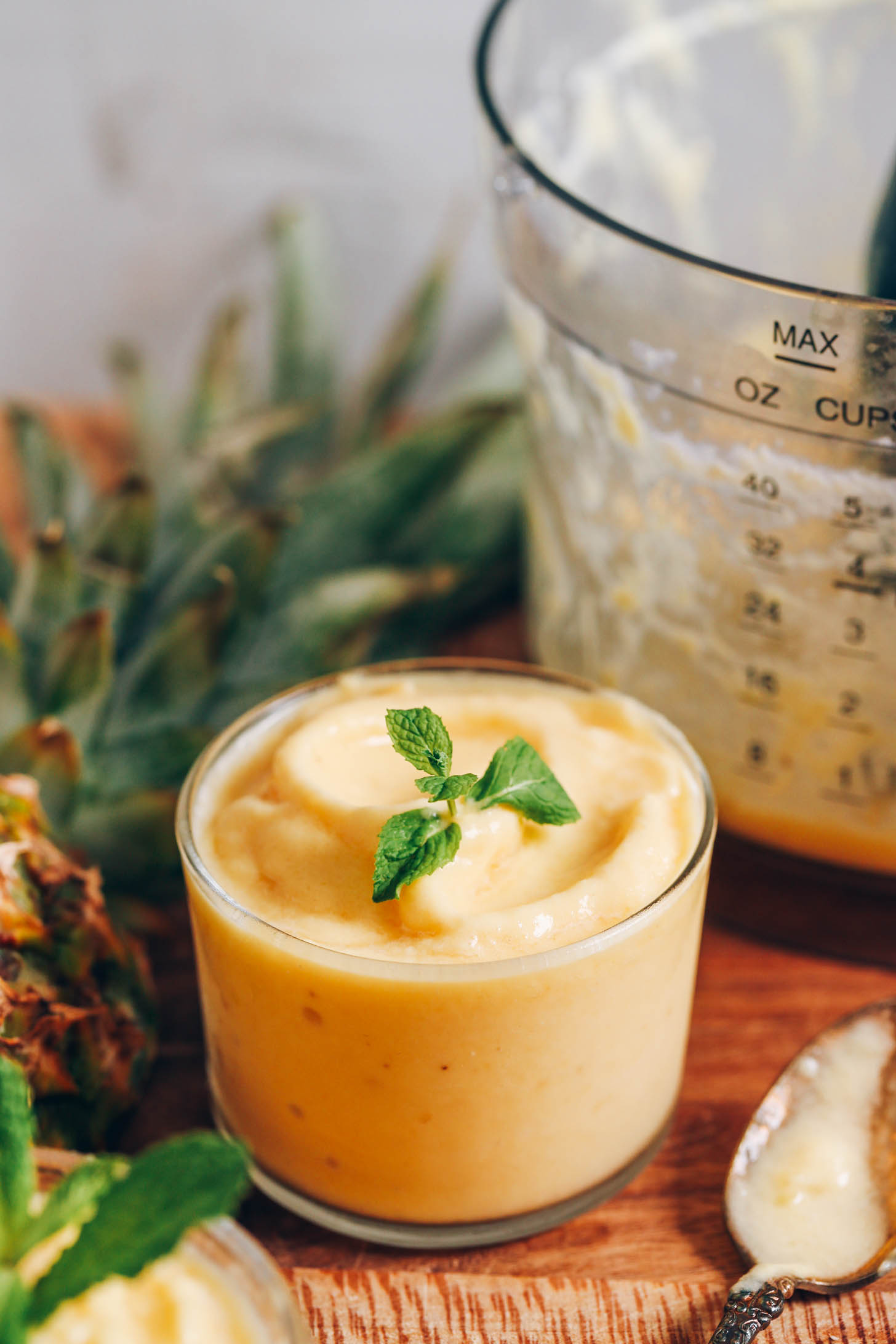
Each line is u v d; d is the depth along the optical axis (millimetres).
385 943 373
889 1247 387
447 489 543
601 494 449
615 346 425
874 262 456
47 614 470
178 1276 353
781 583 420
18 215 712
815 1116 409
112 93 683
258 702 494
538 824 389
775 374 398
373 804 394
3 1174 339
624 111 525
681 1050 414
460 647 549
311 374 634
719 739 447
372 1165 389
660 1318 388
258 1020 384
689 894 385
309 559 543
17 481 591
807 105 530
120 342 686
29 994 388
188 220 716
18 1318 326
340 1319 389
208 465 546
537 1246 402
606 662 469
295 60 671
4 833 402
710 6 521
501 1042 370
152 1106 432
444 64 670
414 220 711
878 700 421
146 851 459
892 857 438
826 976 459
